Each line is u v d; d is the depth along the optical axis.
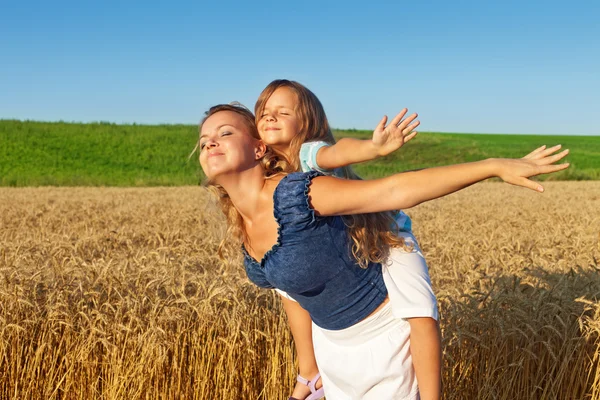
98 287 4.80
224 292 4.41
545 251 6.76
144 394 4.14
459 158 54.31
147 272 5.14
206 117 2.73
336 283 2.62
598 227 10.71
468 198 21.70
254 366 4.30
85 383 4.19
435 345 2.62
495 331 4.01
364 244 2.55
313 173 2.47
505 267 5.46
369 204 2.36
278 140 2.70
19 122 58.53
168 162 48.53
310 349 3.29
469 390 4.12
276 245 2.53
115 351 4.07
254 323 4.41
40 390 4.23
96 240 9.67
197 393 4.18
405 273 2.66
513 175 2.19
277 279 2.61
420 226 11.64
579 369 3.88
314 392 3.34
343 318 2.71
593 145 65.12
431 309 2.60
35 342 4.35
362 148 2.42
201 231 11.86
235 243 2.96
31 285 4.68
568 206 18.17
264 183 2.65
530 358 4.04
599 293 4.24
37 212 16.55
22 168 44.50
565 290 4.27
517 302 4.07
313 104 2.82
